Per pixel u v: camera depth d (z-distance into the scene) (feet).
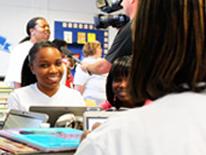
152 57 2.39
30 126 5.30
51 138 3.87
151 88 2.42
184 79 2.36
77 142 3.71
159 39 2.36
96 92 11.91
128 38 6.57
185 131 2.16
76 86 12.11
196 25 2.32
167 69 2.35
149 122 2.22
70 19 20.07
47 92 7.48
